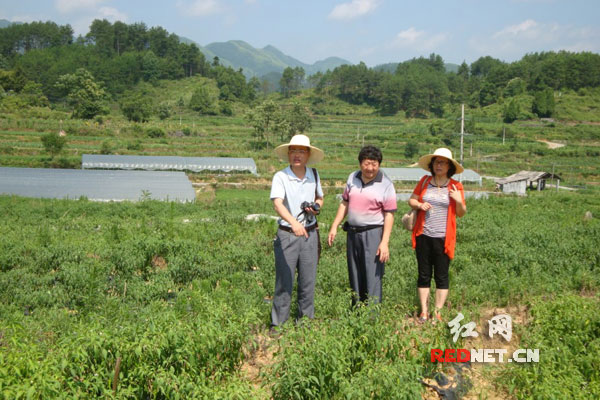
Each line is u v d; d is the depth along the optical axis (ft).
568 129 379.55
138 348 13.08
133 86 597.93
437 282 19.58
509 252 32.60
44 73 564.71
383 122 468.34
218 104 501.15
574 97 506.89
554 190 178.29
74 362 12.91
